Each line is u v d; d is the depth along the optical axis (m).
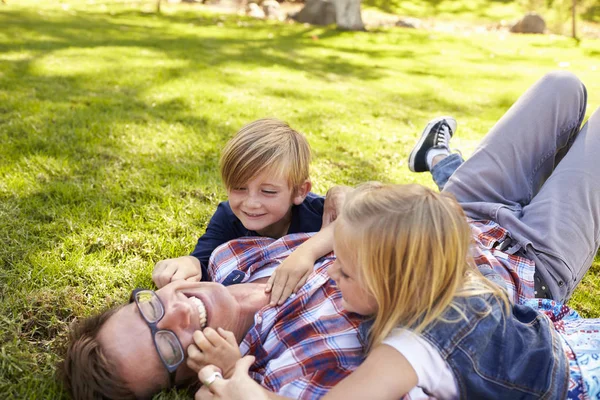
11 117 4.67
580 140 2.55
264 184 2.25
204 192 3.57
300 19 15.77
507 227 2.43
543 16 18.25
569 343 1.87
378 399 1.54
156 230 3.12
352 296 1.71
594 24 17.45
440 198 1.61
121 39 9.96
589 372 1.77
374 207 1.59
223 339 1.80
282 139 2.29
